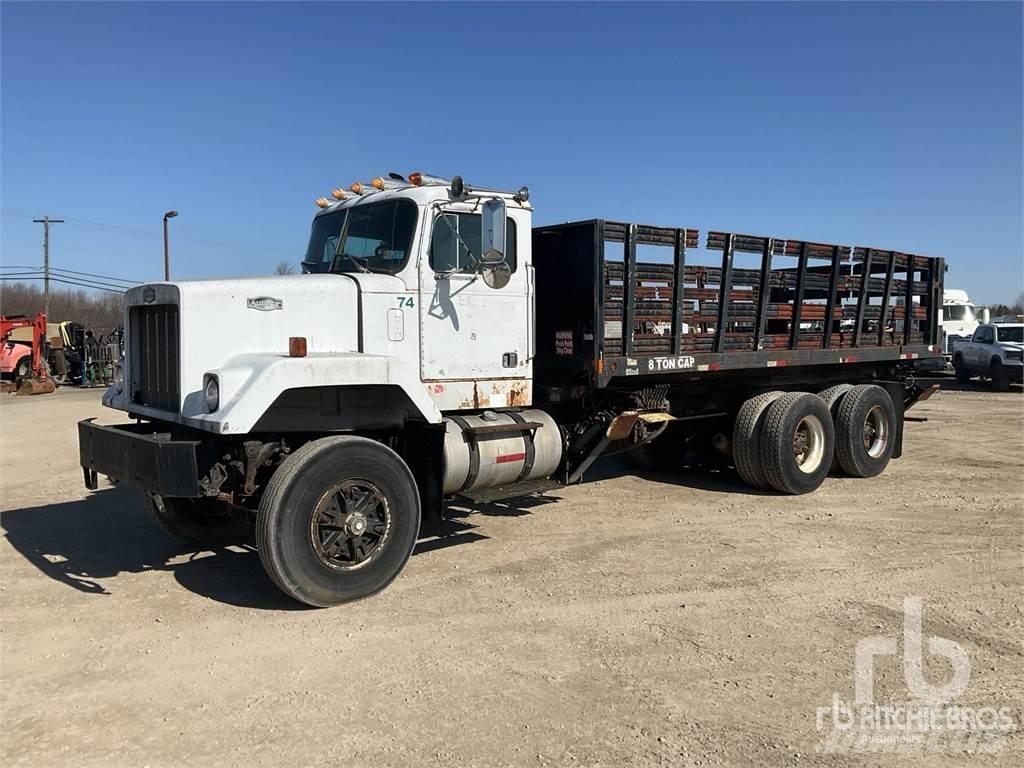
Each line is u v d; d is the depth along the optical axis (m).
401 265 6.26
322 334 5.88
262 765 3.38
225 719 3.78
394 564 5.53
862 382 10.65
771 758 3.40
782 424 8.53
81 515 8.00
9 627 4.97
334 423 5.87
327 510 5.24
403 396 6.06
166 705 3.93
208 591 5.64
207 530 6.72
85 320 73.75
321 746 3.53
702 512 7.90
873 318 10.21
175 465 4.95
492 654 4.50
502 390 6.80
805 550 6.51
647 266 7.43
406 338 6.23
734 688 4.06
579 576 5.88
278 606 5.31
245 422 4.87
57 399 24.34
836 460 9.63
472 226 6.59
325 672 4.29
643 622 4.96
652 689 4.06
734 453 8.89
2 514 8.05
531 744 3.53
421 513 6.14
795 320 9.02
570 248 7.36
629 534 7.05
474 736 3.61
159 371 5.91
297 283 5.82
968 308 30.03
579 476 7.31
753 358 8.52
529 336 6.98
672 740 3.56
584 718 3.76
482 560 6.28
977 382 25.70
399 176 6.81
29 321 29.77
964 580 5.73
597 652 4.52
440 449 6.07
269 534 5.00
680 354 7.79
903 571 5.94
